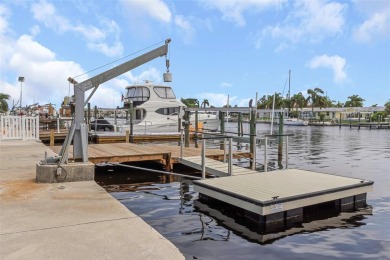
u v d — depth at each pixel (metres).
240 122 18.89
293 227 5.20
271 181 6.71
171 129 23.98
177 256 3.04
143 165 11.88
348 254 4.22
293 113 85.50
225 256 4.09
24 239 3.40
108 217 4.14
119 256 3.02
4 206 4.58
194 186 6.85
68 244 3.28
